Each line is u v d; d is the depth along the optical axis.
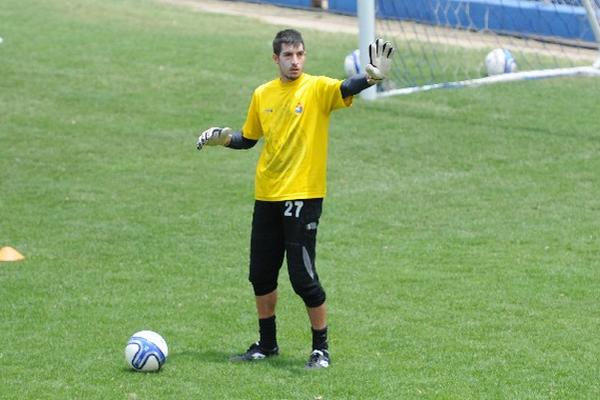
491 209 45.69
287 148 27.56
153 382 27.34
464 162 53.03
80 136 57.66
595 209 45.31
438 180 50.28
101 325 32.28
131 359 28.03
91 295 35.34
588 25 72.31
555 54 71.69
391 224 43.94
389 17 78.19
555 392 26.47
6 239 42.09
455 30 76.75
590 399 26.03
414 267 38.25
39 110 61.88
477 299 34.44
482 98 63.91
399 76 67.69
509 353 29.38
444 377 27.55
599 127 58.19
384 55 26.64
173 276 37.56
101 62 71.25
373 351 29.72
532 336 30.84
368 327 31.83
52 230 43.34
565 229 42.62
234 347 30.44
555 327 31.66
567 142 55.66
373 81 26.84
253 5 91.06
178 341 30.88
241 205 46.91
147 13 85.38
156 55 73.19
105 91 65.56
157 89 66.06
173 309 33.88
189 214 45.56
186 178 50.97
